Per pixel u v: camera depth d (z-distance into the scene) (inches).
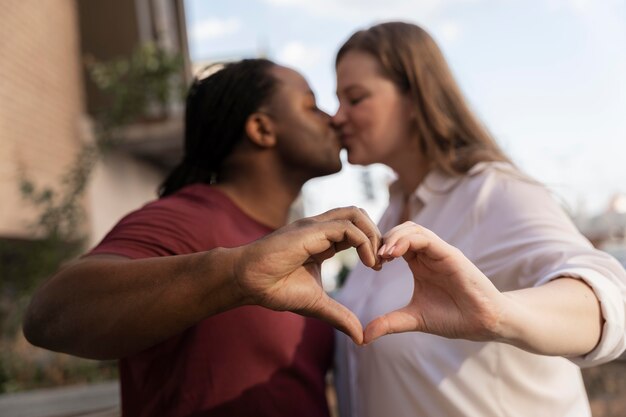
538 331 40.5
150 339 42.1
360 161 70.9
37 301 44.8
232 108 65.3
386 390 60.5
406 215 76.0
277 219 67.4
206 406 54.6
